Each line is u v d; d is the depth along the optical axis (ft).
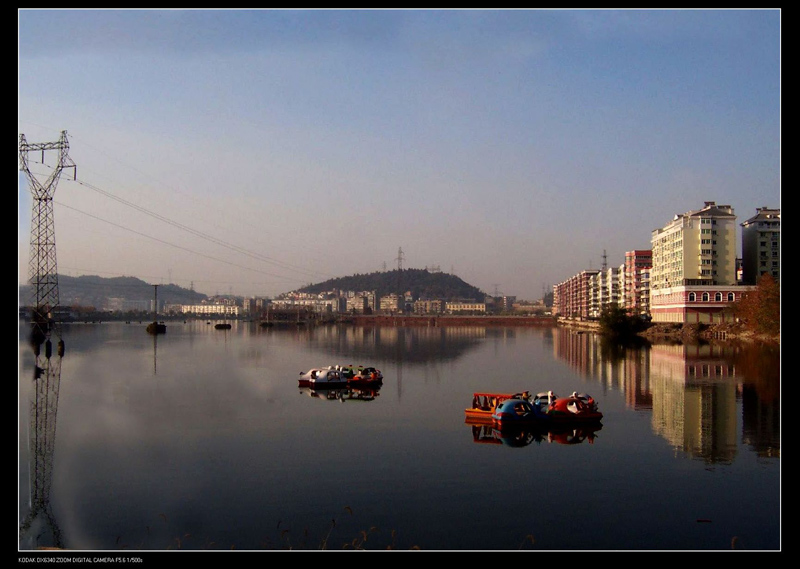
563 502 97.04
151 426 151.84
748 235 571.69
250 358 352.49
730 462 119.34
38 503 95.55
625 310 595.47
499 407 153.28
